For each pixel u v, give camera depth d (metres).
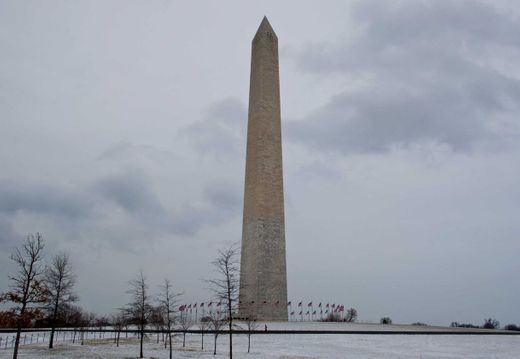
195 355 33.28
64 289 39.75
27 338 51.81
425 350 37.41
